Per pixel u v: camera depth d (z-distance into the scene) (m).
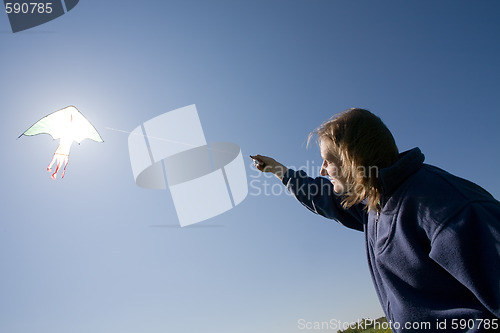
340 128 1.38
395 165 1.26
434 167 1.31
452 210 1.07
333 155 1.44
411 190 1.20
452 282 1.10
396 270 1.24
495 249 0.94
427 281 1.15
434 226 1.09
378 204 1.35
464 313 1.04
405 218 1.20
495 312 0.94
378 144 1.33
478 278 0.97
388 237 1.27
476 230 1.01
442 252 1.04
